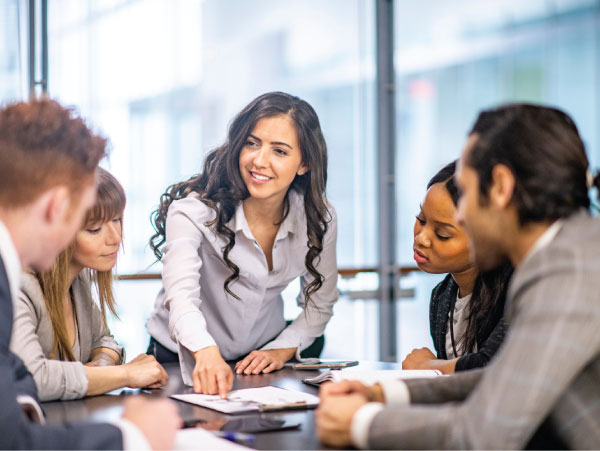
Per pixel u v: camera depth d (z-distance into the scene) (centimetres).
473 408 99
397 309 480
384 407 111
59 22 388
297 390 169
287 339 222
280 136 201
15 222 103
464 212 109
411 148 550
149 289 393
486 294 178
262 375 191
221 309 220
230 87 449
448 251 179
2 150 102
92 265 179
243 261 213
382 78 489
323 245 228
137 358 179
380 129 489
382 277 484
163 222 226
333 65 483
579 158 105
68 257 174
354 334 464
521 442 95
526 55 698
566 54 740
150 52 418
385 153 490
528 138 103
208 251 214
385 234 488
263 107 203
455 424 100
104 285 195
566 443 106
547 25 720
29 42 379
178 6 427
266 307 229
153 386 172
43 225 104
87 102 397
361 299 472
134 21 413
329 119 480
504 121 106
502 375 97
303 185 221
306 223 223
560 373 93
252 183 203
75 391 156
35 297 166
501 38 661
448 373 175
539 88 720
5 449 98
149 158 416
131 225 405
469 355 173
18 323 157
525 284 99
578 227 101
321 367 202
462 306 192
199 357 175
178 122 427
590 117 776
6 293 102
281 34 465
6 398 100
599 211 114
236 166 208
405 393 125
